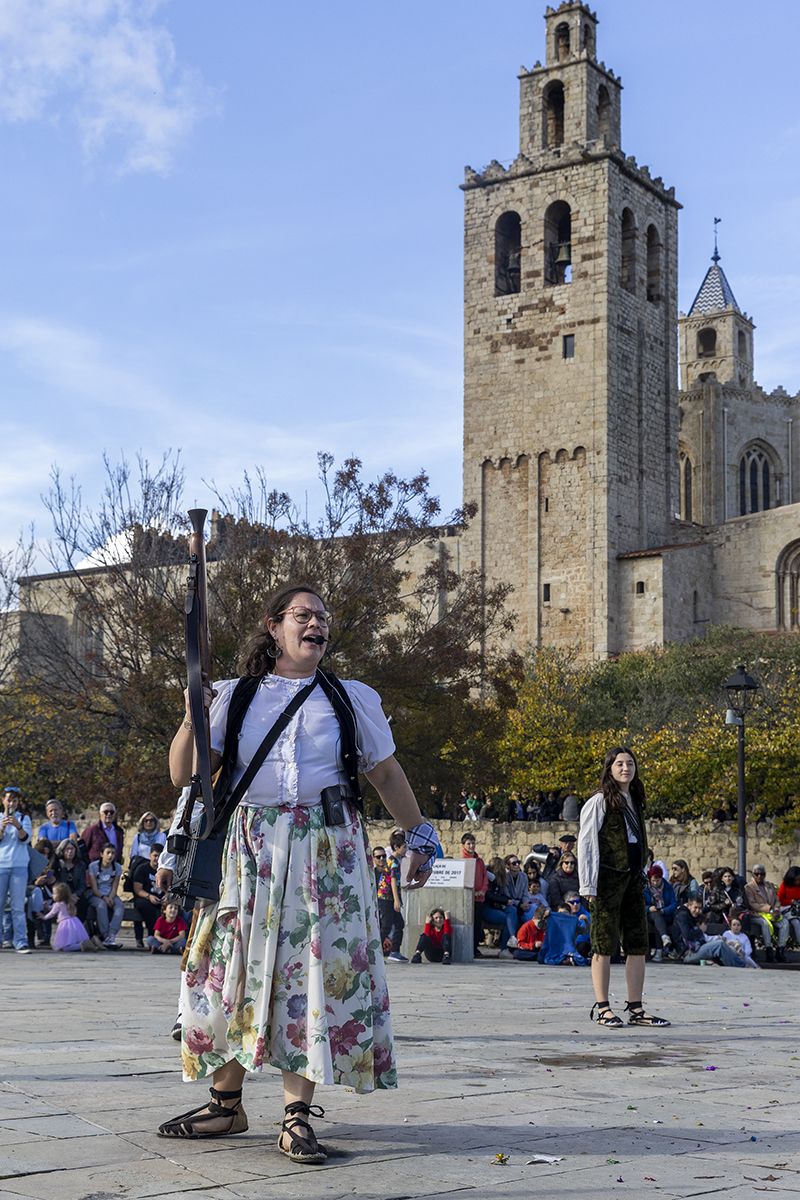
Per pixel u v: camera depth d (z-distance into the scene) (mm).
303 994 5266
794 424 95812
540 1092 6957
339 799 5480
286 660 5711
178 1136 5492
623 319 77688
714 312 108125
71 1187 4598
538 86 80688
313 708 5551
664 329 81188
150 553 39438
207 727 5430
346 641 38062
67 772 41312
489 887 25250
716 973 20062
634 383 78125
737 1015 12188
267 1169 4984
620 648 74438
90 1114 5902
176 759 5609
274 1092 6844
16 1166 4887
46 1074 6996
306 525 39844
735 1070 8102
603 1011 10820
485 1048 8859
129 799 35938
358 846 5520
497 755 43250
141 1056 7801
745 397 94938
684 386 109125
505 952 24812
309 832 5410
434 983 15867
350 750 5547
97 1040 8656
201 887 5406
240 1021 5301
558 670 60438
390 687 38844
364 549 38594
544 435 77375
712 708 50656
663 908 24156
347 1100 6594
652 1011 12391
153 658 36906
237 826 5457
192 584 5594
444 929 21484
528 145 80625
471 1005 12555
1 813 22672
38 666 45750
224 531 40375
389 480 40281
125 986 13953
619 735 52156
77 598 39344
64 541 40625
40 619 48406
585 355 76688
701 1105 6691
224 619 36562
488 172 80562
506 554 77875
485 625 42125
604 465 75312
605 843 10930
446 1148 5465
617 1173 5055
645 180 79812
